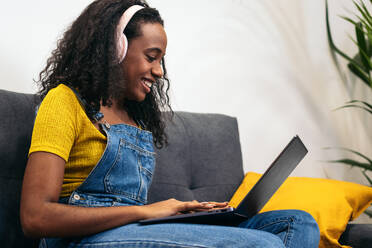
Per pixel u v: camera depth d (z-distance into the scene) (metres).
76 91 1.09
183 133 1.77
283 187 1.82
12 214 1.24
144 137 1.21
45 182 0.91
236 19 2.33
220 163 1.85
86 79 1.11
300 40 2.60
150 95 1.42
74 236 0.96
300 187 1.78
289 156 1.12
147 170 1.18
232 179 1.87
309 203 1.68
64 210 0.91
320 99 2.65
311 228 1.12
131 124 1.28
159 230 0.91
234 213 0.99
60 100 1.02
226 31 2.28
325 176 2.62
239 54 2.32
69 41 1.18
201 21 2.19
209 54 2.21
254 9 2.40
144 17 1.19
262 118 2.38
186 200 1.68
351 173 2.74
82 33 1.16
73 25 1.21
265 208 1.73
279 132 2.44
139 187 1.13
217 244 0.85
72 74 1.11
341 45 2.81
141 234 0.91
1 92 1.31
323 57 2.70
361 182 2.79
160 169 1.65
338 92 2.75
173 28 2.09
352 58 2.84
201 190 1.77
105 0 1.19
